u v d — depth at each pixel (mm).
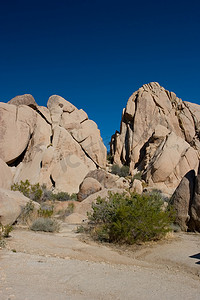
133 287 4984
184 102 41406
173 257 7805
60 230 12805
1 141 31688
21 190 20500
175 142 32656
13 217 11352
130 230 9742
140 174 33000
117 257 8039
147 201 10969
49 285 4730
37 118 36062
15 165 33656
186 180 13273
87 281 5168
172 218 11469
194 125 39531
